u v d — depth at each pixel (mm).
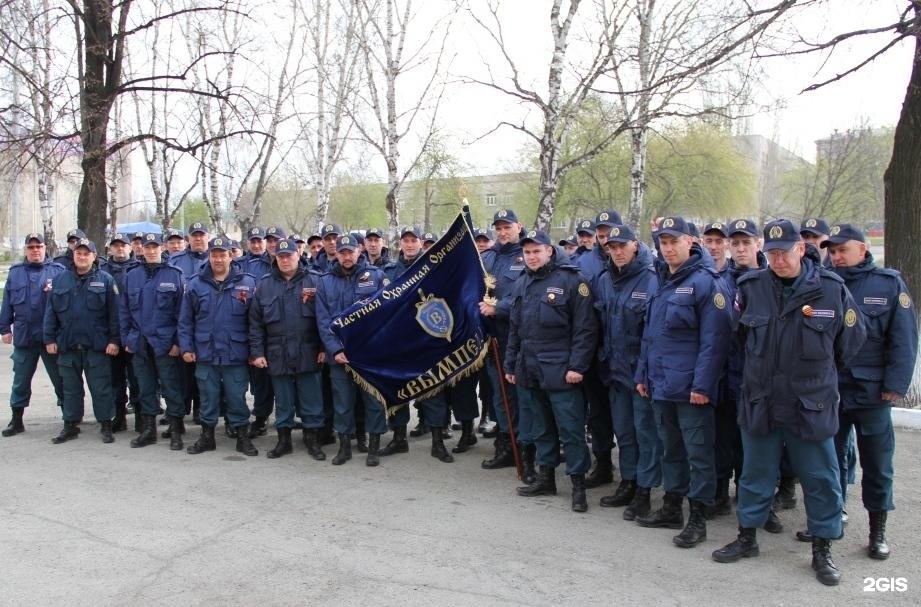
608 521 5219
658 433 4992
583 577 4242
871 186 23812
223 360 6836
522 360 5648
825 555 4238
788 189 30469
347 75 17344
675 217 4820
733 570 4355
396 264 7711
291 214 36094
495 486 6062
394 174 13961
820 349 4090
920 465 6340
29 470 6375
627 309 5293
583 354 5340
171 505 5465
